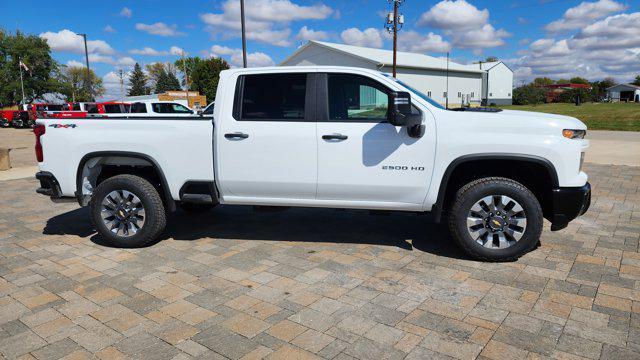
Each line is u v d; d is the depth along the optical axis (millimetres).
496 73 73500
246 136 4691
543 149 4223
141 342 3137
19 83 64688
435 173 4426
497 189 4316
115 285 4086
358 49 48781
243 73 4762
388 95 4406
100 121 5047
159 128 4914
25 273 4406
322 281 4105
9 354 3016
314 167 4613
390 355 2936
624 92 96062
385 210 4758
